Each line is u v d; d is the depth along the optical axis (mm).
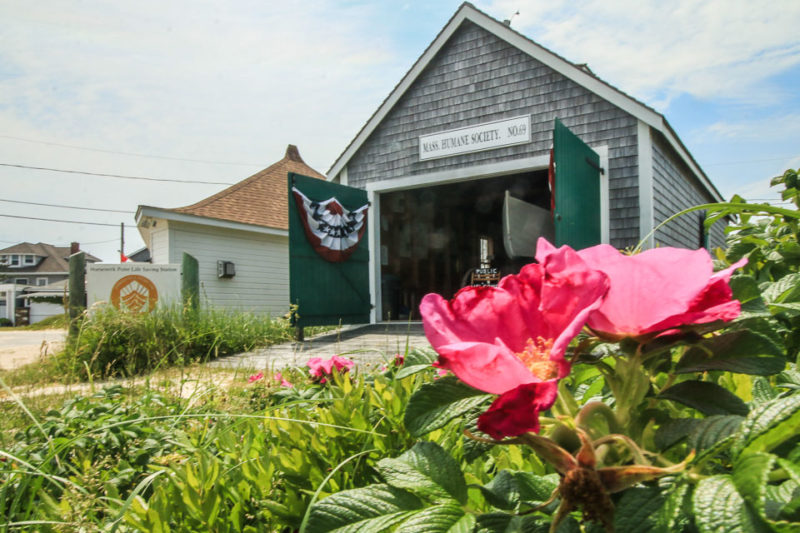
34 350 11359
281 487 1090
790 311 817
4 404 2869
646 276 491
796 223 1351
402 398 1223
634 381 515
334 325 9570
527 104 9328
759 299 634
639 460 429
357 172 11234
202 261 14453
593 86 8594
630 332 502
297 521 986
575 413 536
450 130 10117
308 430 1166
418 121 10516
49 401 3387
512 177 12438
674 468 407
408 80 10422
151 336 6762
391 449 1146
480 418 393
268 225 15992
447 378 623
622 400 517
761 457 373
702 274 476
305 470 1055
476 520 535
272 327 8953
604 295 458
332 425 1132
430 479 621
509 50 9508
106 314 7086
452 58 10164
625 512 422
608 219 8453
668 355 627
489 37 9719
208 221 14273
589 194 8031
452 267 15219
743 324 640
